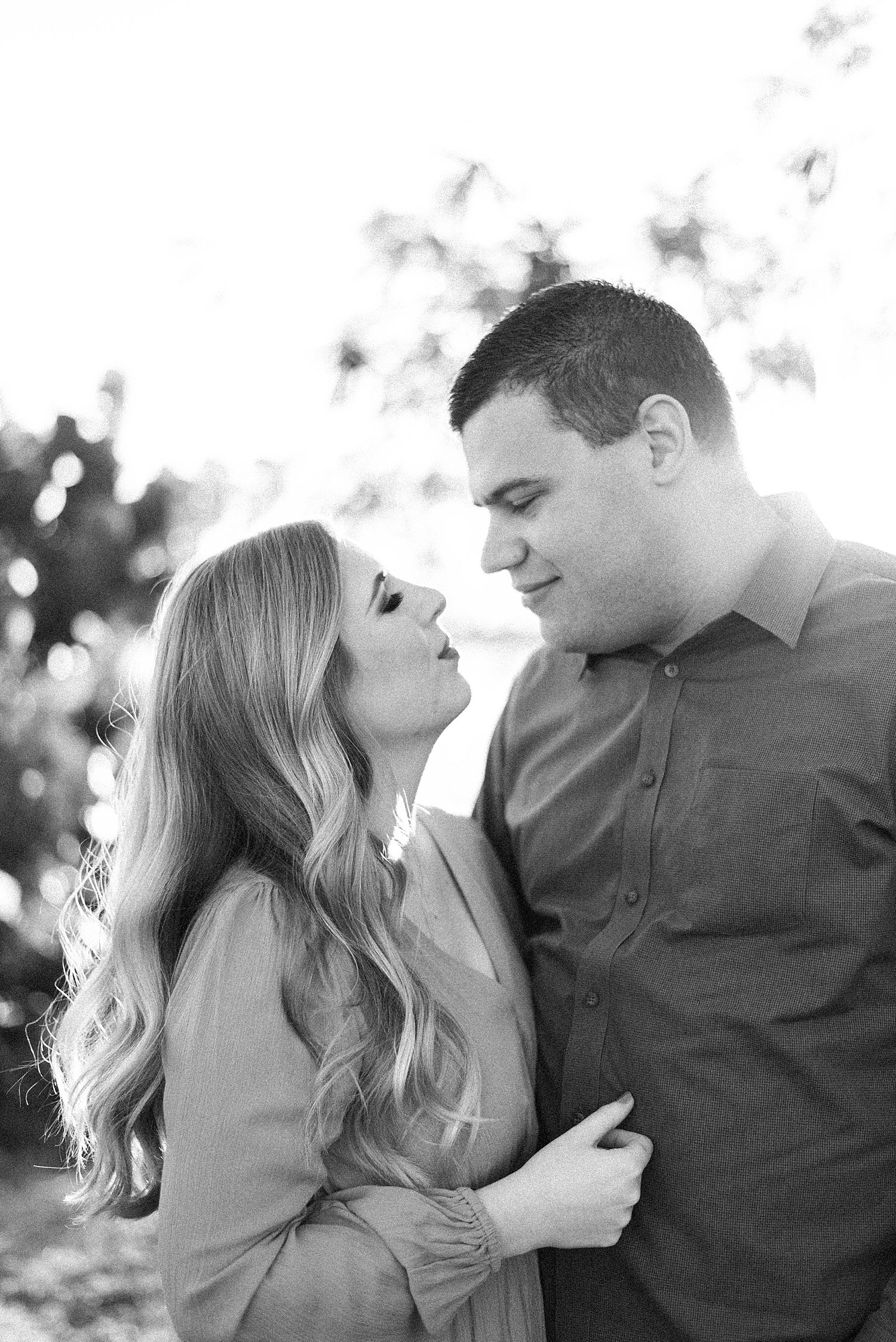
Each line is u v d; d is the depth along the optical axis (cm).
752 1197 207
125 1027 206
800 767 211
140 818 214
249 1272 180
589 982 220
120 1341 407
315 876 197
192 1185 182
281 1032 188
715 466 226
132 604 581
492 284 363
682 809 220
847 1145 205
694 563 223
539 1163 197
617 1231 197
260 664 206
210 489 501
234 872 204
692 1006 211
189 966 195
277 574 210
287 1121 185
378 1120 195
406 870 212
